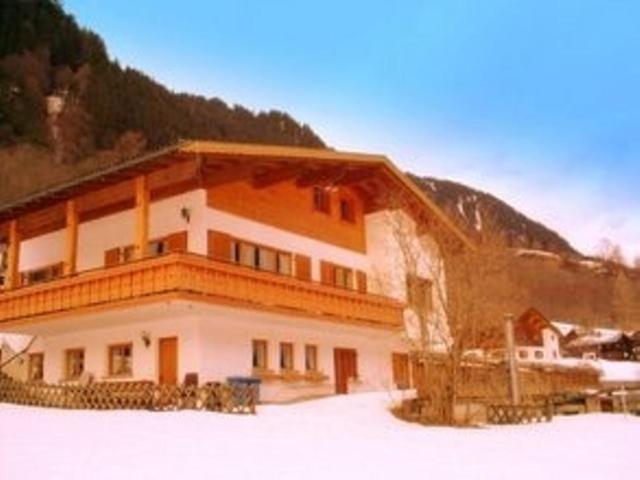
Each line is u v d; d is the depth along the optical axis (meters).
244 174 20.72
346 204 28.14
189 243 21.02
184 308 19.34
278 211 24.19
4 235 26.56
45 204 23.22
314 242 25.66
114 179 20.84
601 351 70.06
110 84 103.56
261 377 21.59
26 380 23.12
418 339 23.05
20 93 90.62
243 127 130.00
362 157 25.22
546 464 11.45
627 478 10.36
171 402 16.20
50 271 25.17
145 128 101.25
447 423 17.34
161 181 20.45
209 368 20.03
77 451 9.78
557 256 111.81
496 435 15.37
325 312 22.83
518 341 58.97
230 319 21.11
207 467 9.31
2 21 99.69
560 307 95.31
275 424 14.24
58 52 104.06
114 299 19.31
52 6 110.56
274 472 9.32
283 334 23.14
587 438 15.45
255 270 20.52
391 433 14.55
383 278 27.67
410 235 26.33
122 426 12.35
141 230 19.98
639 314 92.81
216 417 14.45
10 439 10.36
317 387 23.73
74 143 89.31
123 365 21.67
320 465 10.07
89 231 23.86
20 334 24.34
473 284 21.14
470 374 21.23
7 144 81.25
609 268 112.56
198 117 117.44
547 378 27.61
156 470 8.87
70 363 23.33
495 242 24.69
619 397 23.92
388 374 27.80
